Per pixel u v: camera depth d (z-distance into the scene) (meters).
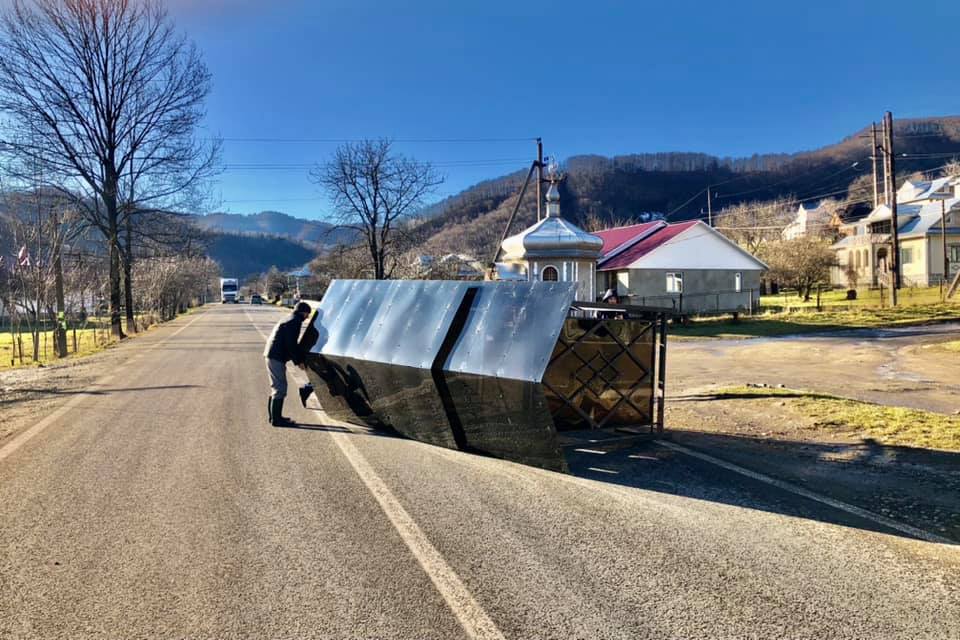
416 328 7.25
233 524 4.56
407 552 4.06
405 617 3.24
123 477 5.76
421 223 47.69
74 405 9.69
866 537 4.30
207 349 19.81
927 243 48.47
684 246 38.84
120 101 29.30
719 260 39.78
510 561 3.92
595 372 7.25
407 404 7.16
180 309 61.25
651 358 7.63
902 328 25.14
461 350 6.55
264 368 14.48
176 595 3.48
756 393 9.97
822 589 3.54
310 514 4.77
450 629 3.12
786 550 4.08
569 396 7.13
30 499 5.15
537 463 6.04
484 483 5.58
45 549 4.12
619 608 3.33
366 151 36.22
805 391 10.13
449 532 4.41
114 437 7.43
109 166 29.16
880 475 5.68
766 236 70.94
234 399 10.16
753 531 4.42
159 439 7.31
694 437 7.30
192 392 10.91
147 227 31.95
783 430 7.52
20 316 21.19
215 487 5.45
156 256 35.25
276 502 5.05
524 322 6.20
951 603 3.38
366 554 4.03
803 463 6.13
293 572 3.77
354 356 7.64
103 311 30.31
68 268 23.84
